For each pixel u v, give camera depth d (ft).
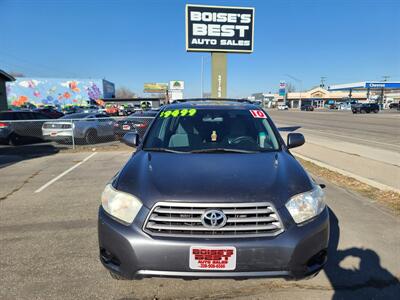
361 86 219.82
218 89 48.26
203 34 45.96
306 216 7.97
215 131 12.16
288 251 7.44
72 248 11.69
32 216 15.10
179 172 8.84
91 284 9.35
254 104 14.89
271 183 8.25
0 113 44.98
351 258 10.89
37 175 24.11
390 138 48.19
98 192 19.19
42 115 47.16
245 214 7.55
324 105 309.22
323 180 21.63
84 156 33.55
